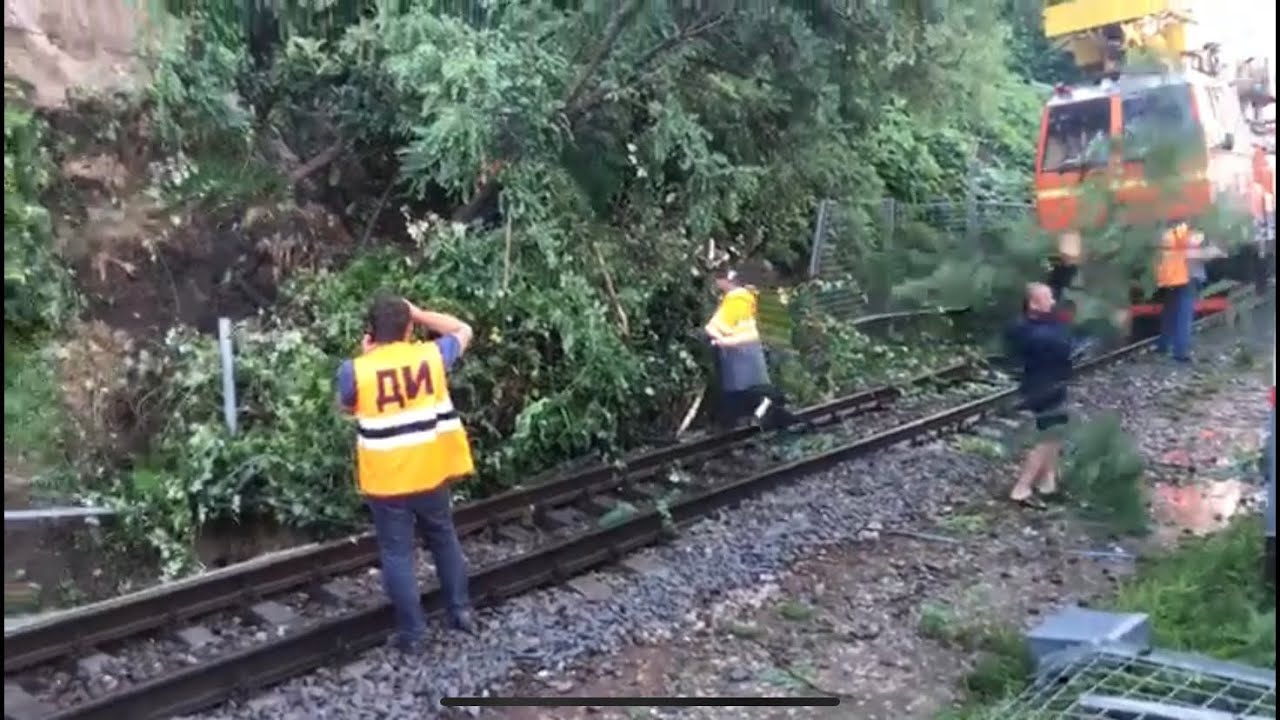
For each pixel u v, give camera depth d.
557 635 5.96
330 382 7.62
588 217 9.62
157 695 4.98
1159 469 8.94
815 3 9.61
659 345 10.48
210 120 8.41
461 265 8.57
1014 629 5.84
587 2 8.81
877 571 6.96
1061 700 4.69
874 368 12.83
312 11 8.29
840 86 10.99
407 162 8.72
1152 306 13.30
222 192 8.50
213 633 5.80
